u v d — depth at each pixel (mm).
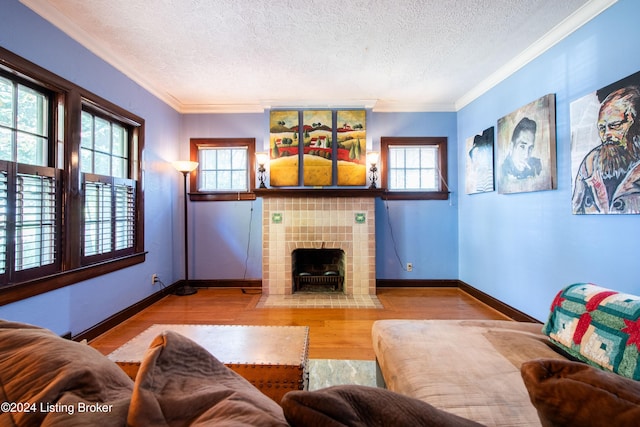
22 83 1922
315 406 444
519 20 2146
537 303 2500
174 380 582
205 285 3973
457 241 3994
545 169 2332
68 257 2168
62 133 2146
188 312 3053
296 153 3838
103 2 1945
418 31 2299
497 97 3049
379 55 2664
